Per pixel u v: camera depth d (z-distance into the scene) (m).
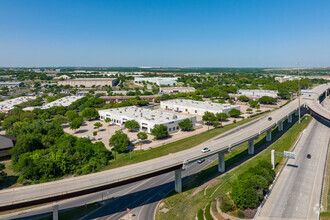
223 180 82.62
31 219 63.28
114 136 112.31
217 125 153.12
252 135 102.12
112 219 62.78
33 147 105.50
